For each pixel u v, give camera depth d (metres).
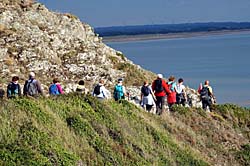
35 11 79.88
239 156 59.12
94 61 74.81
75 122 39.66
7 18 74.50
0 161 29.31
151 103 58.38
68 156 33.44
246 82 176.75
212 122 66.56
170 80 64.94
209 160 53.94
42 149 32.41
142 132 47.62
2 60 66.75
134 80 76.00
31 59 69.12
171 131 55.88
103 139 40.31
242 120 75.75
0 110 35.31
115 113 46.78
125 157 39.72
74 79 70.38
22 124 34.47
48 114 38.16
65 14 85.69
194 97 76.25
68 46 76.12
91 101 45.84
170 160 46.03
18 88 46.84
